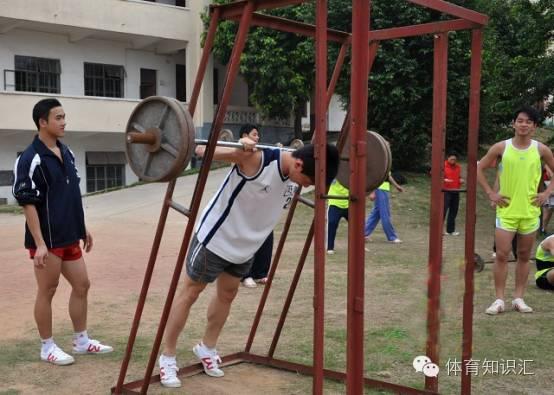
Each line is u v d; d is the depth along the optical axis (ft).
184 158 9.80
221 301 12.96
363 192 8.46
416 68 50.26
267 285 14.08
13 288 21.83
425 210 45.57
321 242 8.60
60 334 16.29
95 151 66.39
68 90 65.51
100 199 53.67
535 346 15.16
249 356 14.26
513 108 42.45
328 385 12.72
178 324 12.41
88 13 61.93
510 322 17.30
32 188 13.10
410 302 19.69
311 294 20.75
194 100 11.18
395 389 12.26
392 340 15.61
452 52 48.93
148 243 32.60
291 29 11.72
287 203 12.01
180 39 68.28
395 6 47.83
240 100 76.74
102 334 16.25
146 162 10.36
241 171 11.33
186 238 10.85
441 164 11.16
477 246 32.50
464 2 50.78
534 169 17.80
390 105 51.42
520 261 18.57
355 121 8.42
